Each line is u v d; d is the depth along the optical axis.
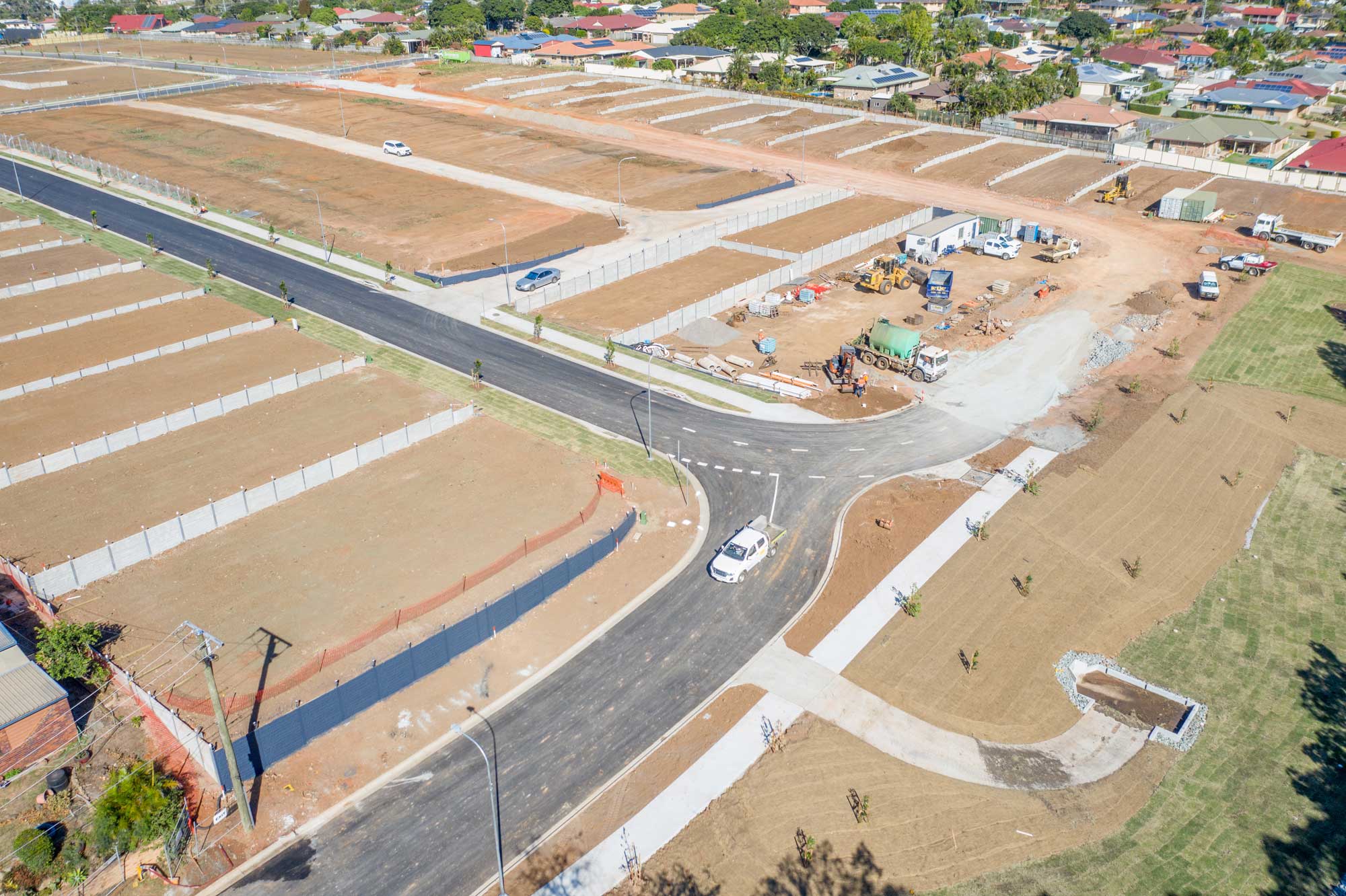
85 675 40.38
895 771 37.78
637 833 34.84
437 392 67.94
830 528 53.28
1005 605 47.34
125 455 58.50
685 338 77.56
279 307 82.69
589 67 190.00
